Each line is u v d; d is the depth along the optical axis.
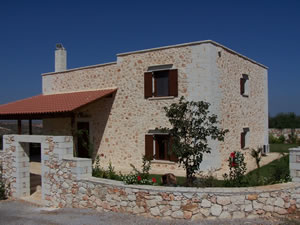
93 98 15.61
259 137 19.84
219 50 14.36
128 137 16.09
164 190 7.68
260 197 7.51
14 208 10.37
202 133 9.48
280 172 9.19
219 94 14.38
